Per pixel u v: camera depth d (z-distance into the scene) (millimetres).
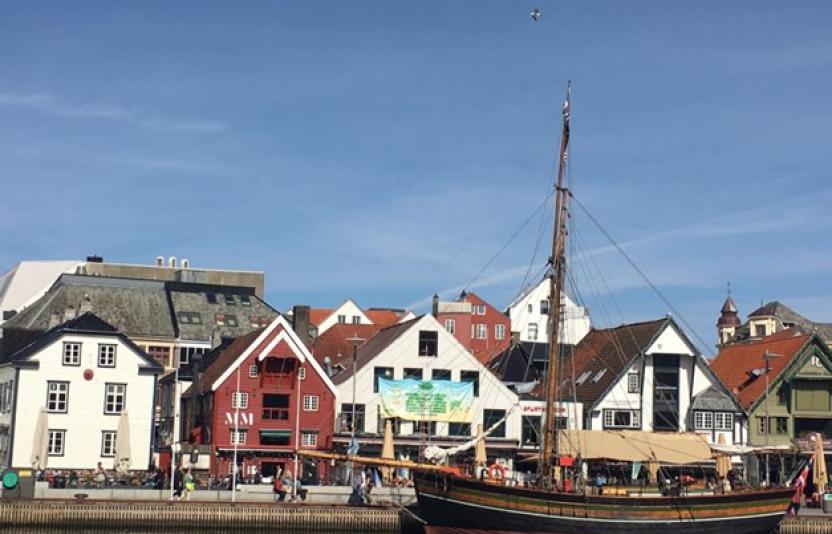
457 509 62000
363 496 68688
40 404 81000
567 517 60969
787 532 68500
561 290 70312
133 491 66750
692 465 73875
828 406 91625
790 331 117438
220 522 63594
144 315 115688
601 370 93250
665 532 62000
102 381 82625
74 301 113062
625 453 64438
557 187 70750
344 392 86125
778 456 82938
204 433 86250
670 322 90625
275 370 84375
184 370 99625
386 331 94750
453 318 127812
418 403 85625
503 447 85688
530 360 97938
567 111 70688
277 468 81188
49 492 65312
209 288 122688
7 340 103188
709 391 90375
